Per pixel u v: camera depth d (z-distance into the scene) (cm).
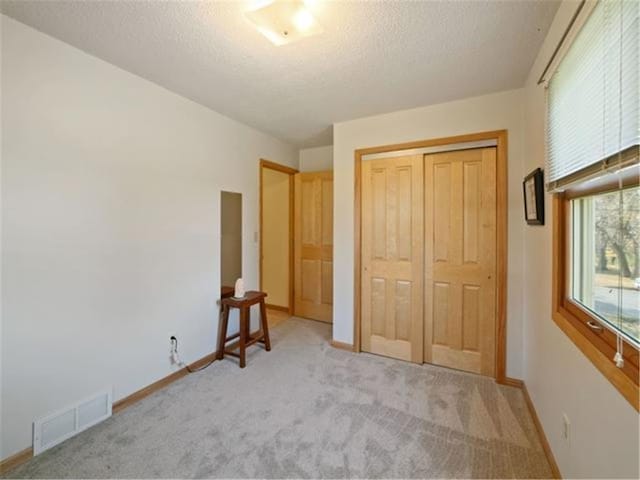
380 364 278
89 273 194
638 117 85
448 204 266
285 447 171
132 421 196
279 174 444
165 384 240
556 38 152
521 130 236
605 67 104
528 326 221
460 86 232
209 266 282
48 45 172
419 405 213
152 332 232
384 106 271
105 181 201
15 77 160
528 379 219
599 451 108
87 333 193
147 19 158
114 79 204
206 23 161
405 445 173
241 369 269
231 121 304
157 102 233
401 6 147
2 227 157
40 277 171
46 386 173
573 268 150
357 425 191
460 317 264
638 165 88
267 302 467
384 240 294
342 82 226
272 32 157
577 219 147
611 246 114
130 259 217
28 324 167
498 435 182
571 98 133
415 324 281
